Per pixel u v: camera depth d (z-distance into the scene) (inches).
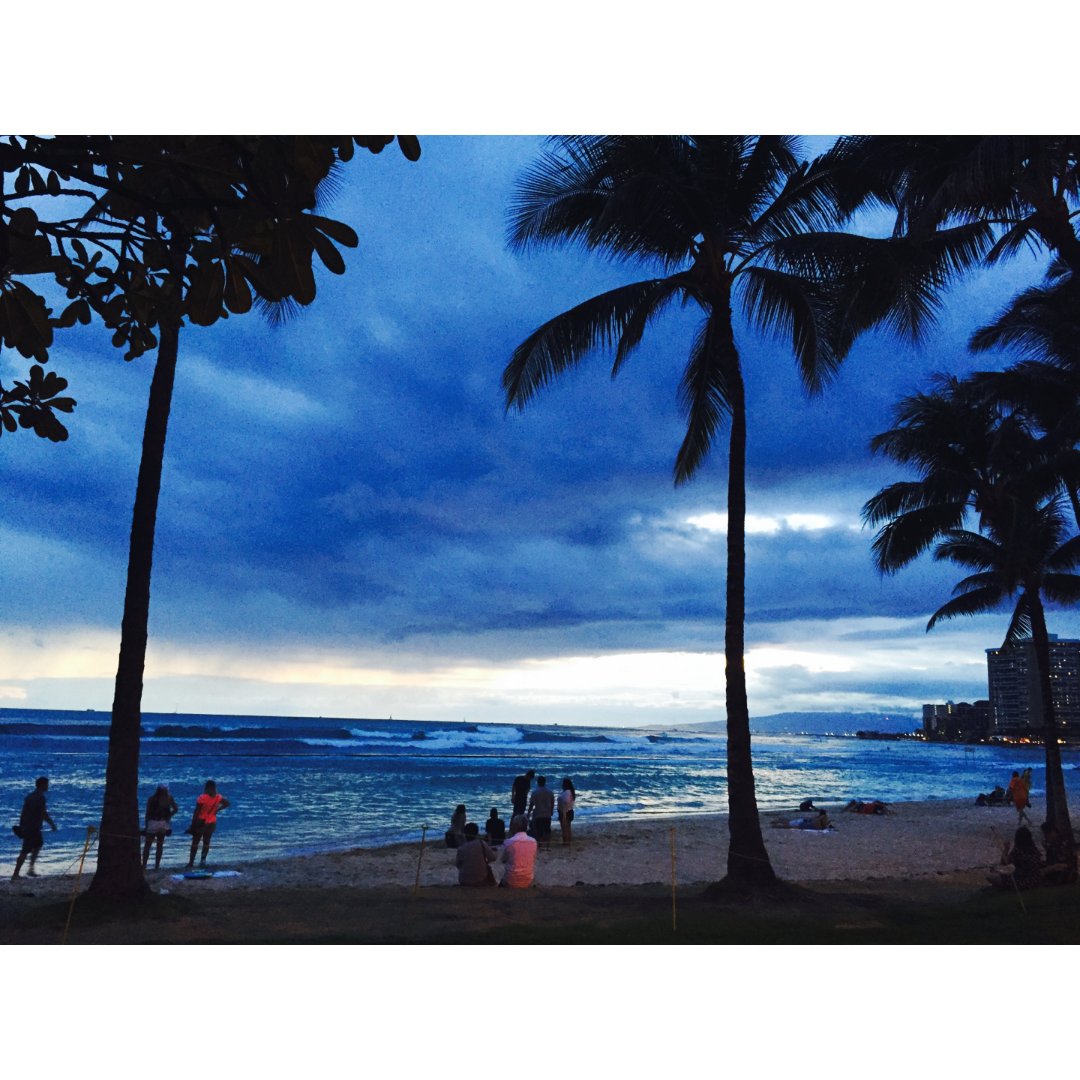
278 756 2506.2
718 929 363.3
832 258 455.2
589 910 419.5
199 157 102.0
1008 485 739.4
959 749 7194.9
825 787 2085.4
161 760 2235.5
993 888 503.2
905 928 365.7
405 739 3796.8
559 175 495.5
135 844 392.5
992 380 673.6
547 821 785.6
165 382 417.7
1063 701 7052.2
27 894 486.9
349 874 607.5
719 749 4931.1
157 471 412.5
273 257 102.6
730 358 502.6
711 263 502.3
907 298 480.1
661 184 454.6
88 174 103.3
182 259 123.2
